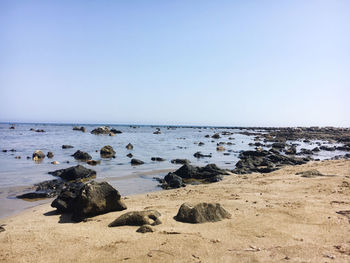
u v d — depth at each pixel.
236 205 9.74
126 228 7.86
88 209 9.27
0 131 81.88
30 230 8.00
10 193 13.97
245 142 55.91
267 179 15.48
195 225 7.81
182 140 58.38
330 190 11.42
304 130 98.31
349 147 43.50
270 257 5.52
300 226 7.23
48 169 21.27
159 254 5.93
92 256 6.01
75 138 56.62
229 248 6.08
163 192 14.19
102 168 22.33
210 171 20.16
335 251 5.66
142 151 35.47
